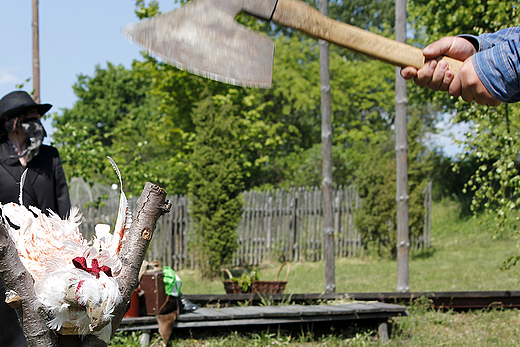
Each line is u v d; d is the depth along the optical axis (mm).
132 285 1877
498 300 6422
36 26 7387
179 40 1508
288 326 5750
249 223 13383
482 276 9516
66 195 3500
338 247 14688
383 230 13703
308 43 31219
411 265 11859
